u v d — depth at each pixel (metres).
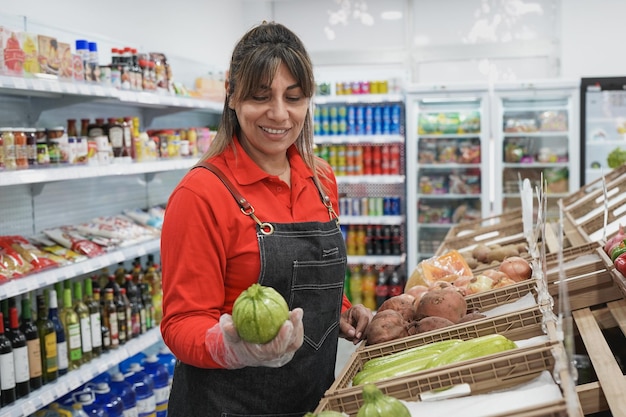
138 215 4.52
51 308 3.24
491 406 1.33
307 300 1.86
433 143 6.99
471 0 7.72
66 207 4.14
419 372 1.48
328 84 6.96
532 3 7.61
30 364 3.03
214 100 5.38
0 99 3.53
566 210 3.84
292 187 1.93
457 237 3.91
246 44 1.75
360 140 6.88
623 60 7.02
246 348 1.39
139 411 3.89
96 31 4.90
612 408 1.56
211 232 1.72
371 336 1.92
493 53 7.71
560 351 1.41
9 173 2.88
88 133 3.92
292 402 1.83
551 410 1.23
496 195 6.76
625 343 2.40
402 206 7.27
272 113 1.73
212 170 1.80
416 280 2.77
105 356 3.56
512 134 6.67
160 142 4.49
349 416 1.43
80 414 3.34
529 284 2.20
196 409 1.80
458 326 1.83
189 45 6.55
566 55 7.13
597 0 7.02
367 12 7.98
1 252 3.04
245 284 1.80
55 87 3.12
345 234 7.30
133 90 3.93
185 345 1.59
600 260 2.43
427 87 6.65
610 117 6.74
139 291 4.05
